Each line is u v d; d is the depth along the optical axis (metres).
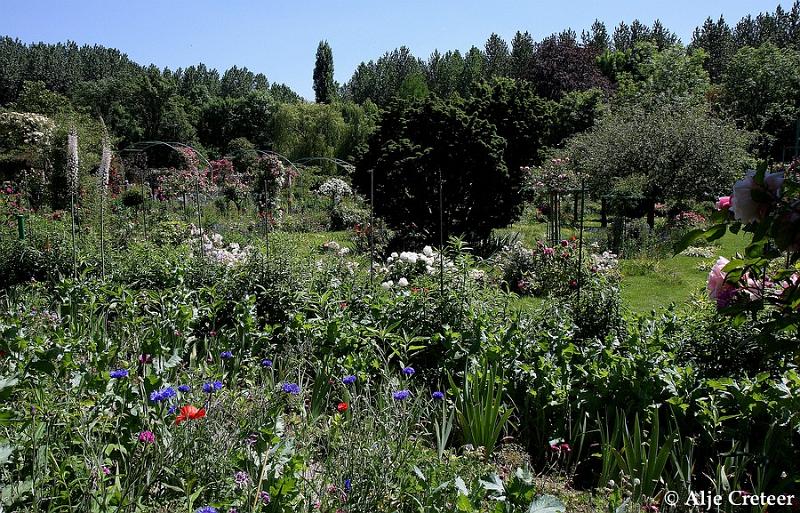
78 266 6.80
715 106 35.19
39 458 2.41
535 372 3.89
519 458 3.39
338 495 2.53
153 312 4.91
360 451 2.69
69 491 2.24
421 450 3.01
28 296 5.78
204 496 2.45
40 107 30.17
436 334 4.39
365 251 11.84
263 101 53.81
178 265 6.17
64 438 2.69
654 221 20.19
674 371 3.53
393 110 13.38
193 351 4.43
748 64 37.06
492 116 13.70
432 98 12.74
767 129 31.33
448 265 5.52
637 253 12.99
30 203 13.33
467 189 12.46
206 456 2.54
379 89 73.94
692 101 27.20
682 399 3.40
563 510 2.06
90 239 7.59
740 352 3.63
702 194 19.17
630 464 3.18
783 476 2.89
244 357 4.43
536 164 15.66
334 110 45.91
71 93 62.31
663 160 18.67
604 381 3.67
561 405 3.71
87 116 16.09
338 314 4.66
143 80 50.84
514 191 13.12
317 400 3.76
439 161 12.17
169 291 5.13
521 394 3.98
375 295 5.28
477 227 12.73
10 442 2.45
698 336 3.90
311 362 4.31
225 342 4.58
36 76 69.12
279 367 4.27
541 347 4.05
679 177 18.97
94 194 10.96
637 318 4.62
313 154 43.56
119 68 77.88
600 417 3.65
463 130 12.29
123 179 18.42
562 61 45.72
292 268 5.70
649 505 2.92
